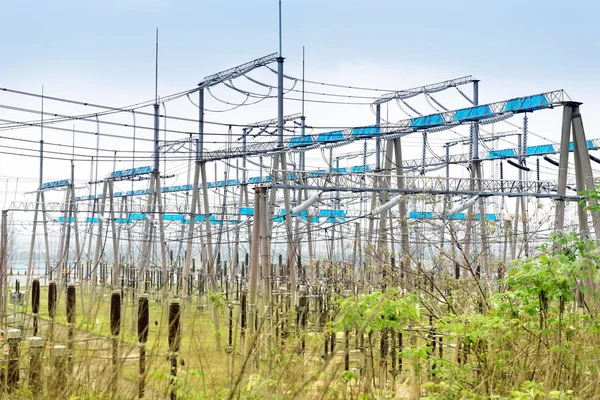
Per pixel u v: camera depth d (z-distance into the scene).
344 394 7.00
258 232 22.67
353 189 24.36
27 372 7.66
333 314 10.91
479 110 27.28
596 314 9.81
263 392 6.91
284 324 10.30
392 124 30.19
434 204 25.80
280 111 31.75
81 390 6.71
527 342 9.56
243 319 19.52
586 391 7.90
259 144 33.34
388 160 31.95
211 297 12.74
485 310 11.80
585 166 25.36
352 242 26.86
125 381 7.21
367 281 17.81
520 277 9.53
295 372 6.57
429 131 30.48
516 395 7.02
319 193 26.27
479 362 9.20
